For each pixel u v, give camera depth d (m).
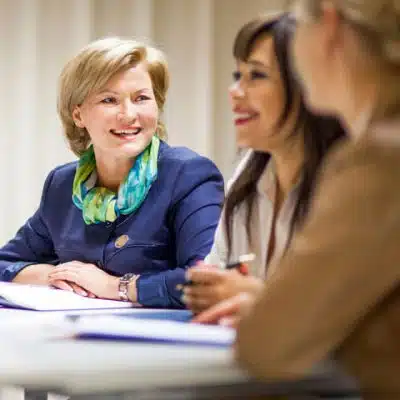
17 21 4.91
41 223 3.40
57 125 5.01
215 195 3.10
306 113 2.19
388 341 1.54
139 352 1.64
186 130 5.30
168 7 5.28
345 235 1.45
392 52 1.55
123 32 5.17
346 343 1.58
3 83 4.92
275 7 5.28
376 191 1.44
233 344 1.57
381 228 1.44
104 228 3.14
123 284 2.93
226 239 2.48
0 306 2.85
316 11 1.61
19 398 4.41
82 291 2.97
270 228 2.38
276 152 2.29
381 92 1.57
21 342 1.78
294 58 1.70
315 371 1.63
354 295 1.47
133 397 1.59
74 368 1.50
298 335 1.49
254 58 2.21
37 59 4.96
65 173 3.38
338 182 1.49
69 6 4.99
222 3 5.38
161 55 3.24
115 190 3.23
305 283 1.48
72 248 3.19
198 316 2.03
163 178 3.12
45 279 3.21
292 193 2.26
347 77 1.59
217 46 5.39
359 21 1.56
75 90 3.16
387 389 1.53
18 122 4.93
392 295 1.53
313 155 2.21
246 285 2.10
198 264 2.25
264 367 1.51
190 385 1.56
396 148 1.45
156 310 2.63
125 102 3.10
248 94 2.23
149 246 3.06
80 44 4.97
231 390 1.65
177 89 5.29
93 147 3.31
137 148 3.11
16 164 4.94
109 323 1.87
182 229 3.02
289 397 1.68
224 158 5.41
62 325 1.93
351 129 1.63
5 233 4.94
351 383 1.68
